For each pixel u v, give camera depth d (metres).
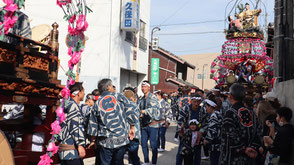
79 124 4.07
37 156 4.30
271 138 4.34
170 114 9.45
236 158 3.71
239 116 3.79
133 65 17.16
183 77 34.00
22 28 4.54
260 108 4.87
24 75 3.77
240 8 11.31
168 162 7.44
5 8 3.21
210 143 5.07
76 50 4.14
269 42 13.11
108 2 14.62
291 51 6.63
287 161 3.95
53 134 3.82
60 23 14.36
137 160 5.66
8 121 4.68
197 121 5.32
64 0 3.94
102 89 4.57
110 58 14.54
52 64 4.39
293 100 4.75
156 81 21.94
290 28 6.67
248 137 3.75
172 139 11.72
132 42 16.64
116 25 14.66
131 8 14.66
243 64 10.44
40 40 4.80
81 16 4.20
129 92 6.76
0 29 3.28
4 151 3.28
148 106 6.72
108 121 4.33
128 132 4.62
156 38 22.98
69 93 4.00
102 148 4.37
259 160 4.79
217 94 8.78
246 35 10.59
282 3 6.69
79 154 4.05
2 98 3.49
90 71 14.66
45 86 4.12
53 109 4.38
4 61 3.51
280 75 6.64
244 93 3.92
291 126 4.01
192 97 5.48
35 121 4.72
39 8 14.38
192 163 5.45
